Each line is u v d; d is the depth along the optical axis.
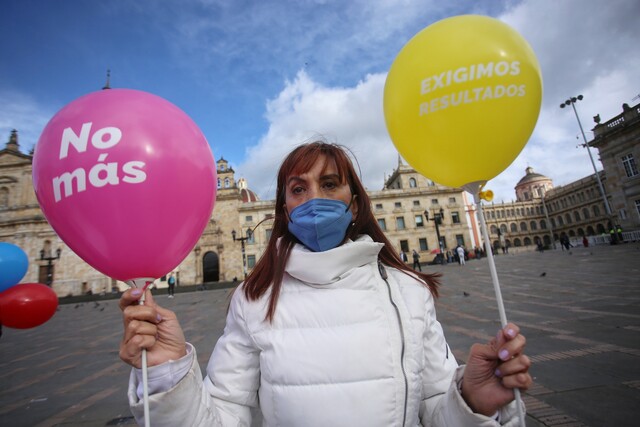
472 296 9.07
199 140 1.16
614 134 26.75
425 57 1.14
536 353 3.93
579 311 5.97
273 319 1.07
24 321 2.80
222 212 40.66
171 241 1.09
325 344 1.00
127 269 1.06
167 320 0.98
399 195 45.72
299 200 1.28
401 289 1.19
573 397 2.78
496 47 1.09
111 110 1.02
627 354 3.61
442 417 1.04
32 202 34.34
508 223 69.38
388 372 0.98
